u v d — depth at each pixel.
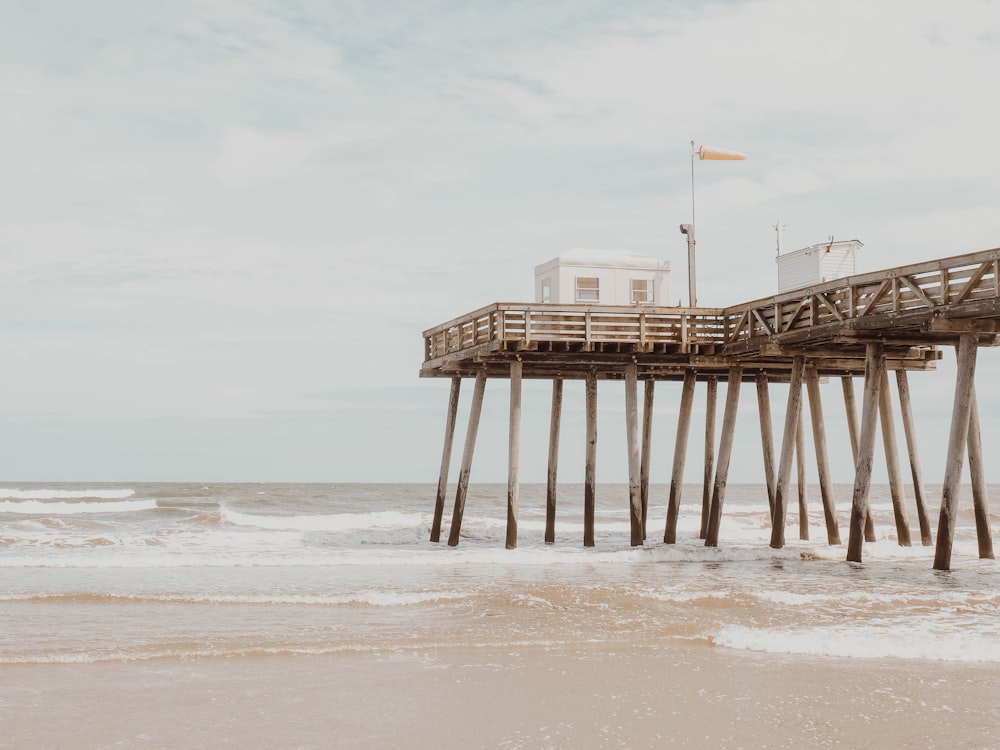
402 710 9.11
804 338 18.88
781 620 13.47
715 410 26.52
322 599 15.22
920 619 13.51
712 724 8.63
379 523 39.38
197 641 12.09
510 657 11.30
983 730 8.45
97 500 60.66
